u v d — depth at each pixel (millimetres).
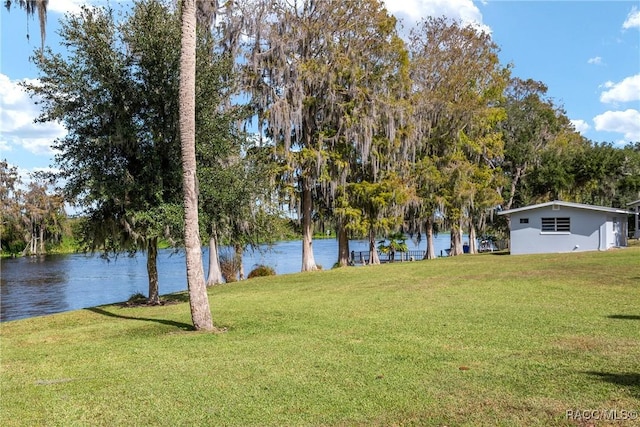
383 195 24047
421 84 29031
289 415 4508
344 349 6863
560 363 5641
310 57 23219
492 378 5219
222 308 11977
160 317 11781
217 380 5684
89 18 13445
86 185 13031
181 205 13594
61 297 23422
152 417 4656
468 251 41906
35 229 55938
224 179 14766
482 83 30547
